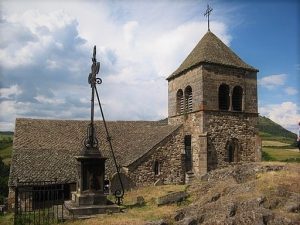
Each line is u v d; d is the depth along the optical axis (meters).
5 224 18.70
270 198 15.79
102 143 32.81
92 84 19.12
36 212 20.41
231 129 29.86
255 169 23.11
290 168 22.31
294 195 16.22
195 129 29.55
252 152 30.70
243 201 15.63
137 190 25.83
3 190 42.41
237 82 30.50
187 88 31.39
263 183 18.17
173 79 33.59
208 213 15.09
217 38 33.19
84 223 15.42
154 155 28.53
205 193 20.73
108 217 16.50
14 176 26.45
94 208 17.42
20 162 28.09
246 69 30.88
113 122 37.22
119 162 29.41
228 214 14.52
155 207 19.38
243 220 13.51
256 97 31.38
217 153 28.98
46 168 27.88
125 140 34.16
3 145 70.19
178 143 30.03
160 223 14.41
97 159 18.16
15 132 32.19
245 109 30.67
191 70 30.56
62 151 30.52
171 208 18.80
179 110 32.72
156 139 30.19
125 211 18.14
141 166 27.86
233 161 29.88
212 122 29.03
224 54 31.23
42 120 34.94
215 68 29.58
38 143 31.16
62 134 33.31
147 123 37.94
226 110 29.80
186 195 21.05
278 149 55.88
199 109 29.06
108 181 27.67
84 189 17.92
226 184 20.45
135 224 14.74
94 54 19.31
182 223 14.45
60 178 26.98
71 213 17.11
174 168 29.31
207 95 29.03
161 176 28.64
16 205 18.28
